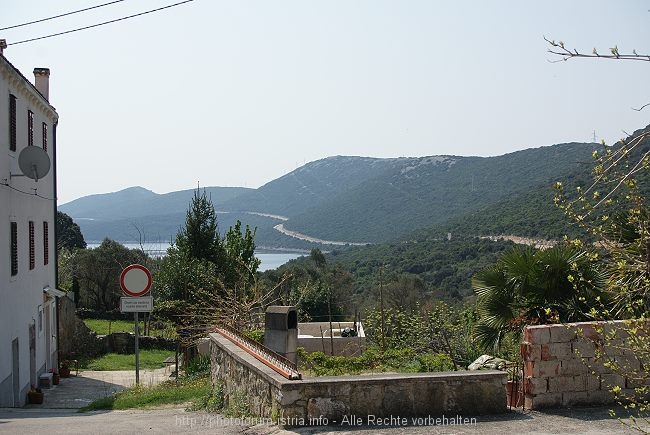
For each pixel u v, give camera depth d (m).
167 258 29.08
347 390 7.68
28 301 19.45
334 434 7.18
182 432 8.49
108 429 9.43
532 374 8.33
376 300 41.44
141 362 30.50
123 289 15.30
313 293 35.91
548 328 8.41
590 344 8.47
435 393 7.91
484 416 7.91
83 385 22.59
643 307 7.33
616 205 6.00
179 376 19.23
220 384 11.32
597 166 5.50
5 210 16.73
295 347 10.36
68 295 30.97
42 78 24.83
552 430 7.30
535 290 11.69
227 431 8.08
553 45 5.16
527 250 12.27
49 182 23.75
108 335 34.62
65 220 71.19
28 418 12.63
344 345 21.56
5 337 16.42
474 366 11.51
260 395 8.54
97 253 50.69
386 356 14.03
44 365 22.27
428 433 7.18
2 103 16.59
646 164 5.32
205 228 30.42
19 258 18.27
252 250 32.09
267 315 10.37
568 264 11.28
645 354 6.35
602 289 10.69
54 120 24.50
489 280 12.32
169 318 21.58
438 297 39.41
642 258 5.98
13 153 17.72
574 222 6.13
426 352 14.26
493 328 12.16
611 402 8.50
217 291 22.53
